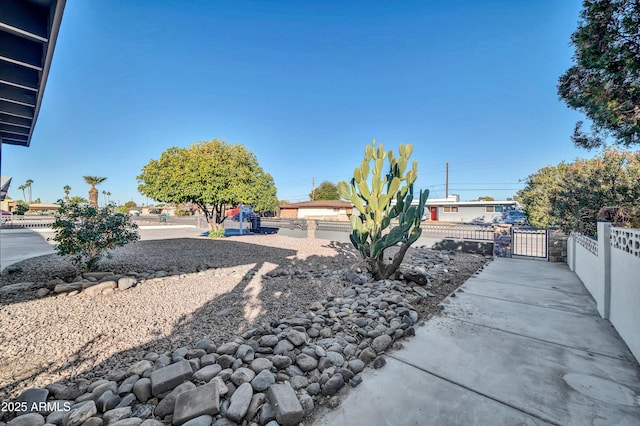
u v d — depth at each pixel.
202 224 24.22
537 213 13.98
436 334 3.23
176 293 4.61
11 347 2.75
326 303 4.20
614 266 3.46
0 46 3.01
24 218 25.23
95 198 22.08
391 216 5.56
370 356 2.66
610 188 6.47
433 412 1.96
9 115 4.78
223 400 2.03
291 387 2.14
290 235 15.57
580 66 4.40
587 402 2.06
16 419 1.80
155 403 2.05
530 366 2.55
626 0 3.31
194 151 12.55
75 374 2.39
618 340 3.07
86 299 4.11
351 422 1.88
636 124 3.83
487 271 6.75
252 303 4.24
